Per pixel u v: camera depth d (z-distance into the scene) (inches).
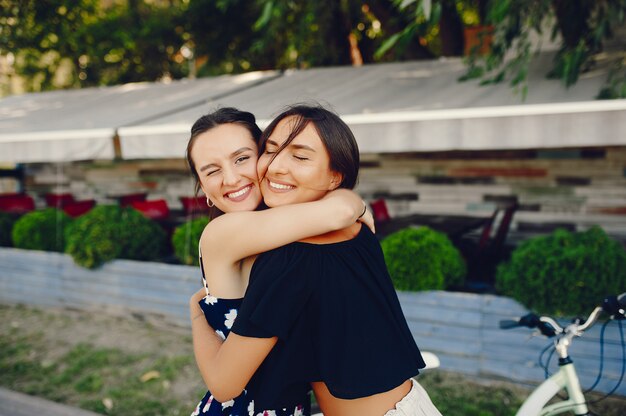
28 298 239.0
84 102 303.4
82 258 218.2
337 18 335.9
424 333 159.0
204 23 414.6
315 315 50.0
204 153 56.1
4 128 236.2
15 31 342.0
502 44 170.7
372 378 50.4
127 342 190.9
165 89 307.7
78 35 408.2
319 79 248.7
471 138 137.9
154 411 142.9
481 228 249.8
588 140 125.6
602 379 136.0
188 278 199.2
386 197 268.8
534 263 144.0
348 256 52.8
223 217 52.8
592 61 177.2
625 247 214.2
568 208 231.0
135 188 353.4
